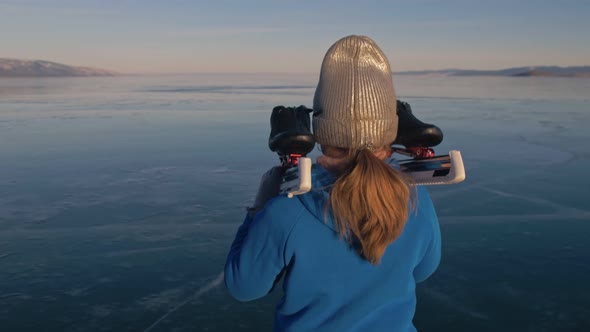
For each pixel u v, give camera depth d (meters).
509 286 7.04
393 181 1.08
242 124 31.78
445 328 5.94
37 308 6.38
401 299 1.24
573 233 9.29
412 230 1.23
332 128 1.16
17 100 60.62
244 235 1.31
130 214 10.71
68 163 17.16
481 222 9.95
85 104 53.41
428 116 37.25
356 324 1.20
